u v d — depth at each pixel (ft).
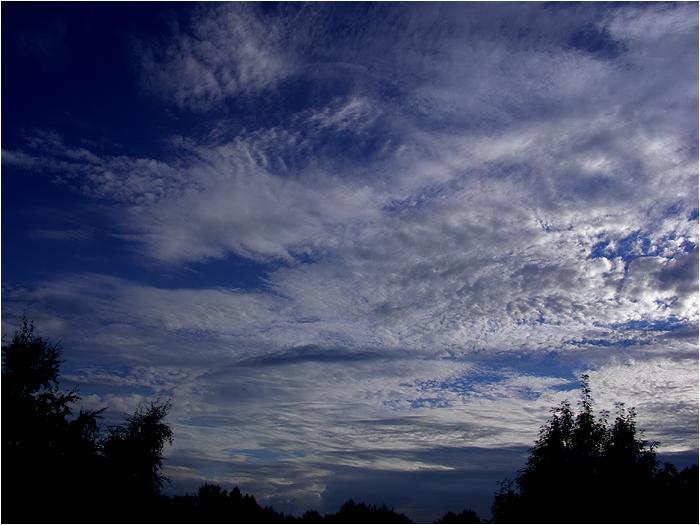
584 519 87.81
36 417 117.19
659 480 93.45
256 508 115.44
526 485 95.25
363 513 104.83
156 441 123.44
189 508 117.39
